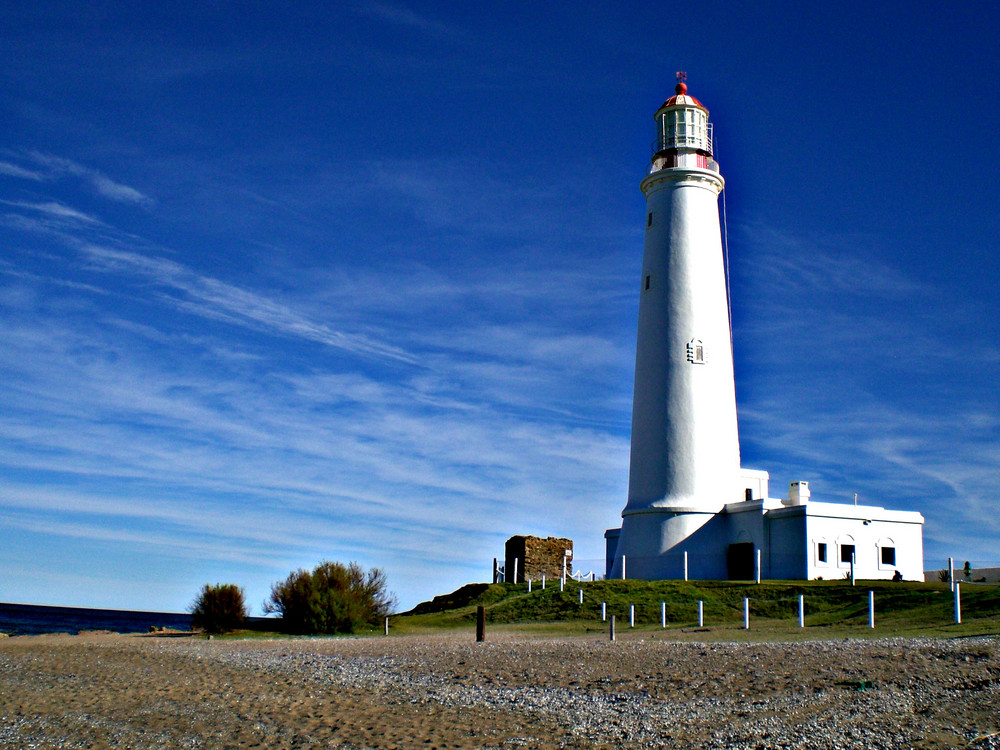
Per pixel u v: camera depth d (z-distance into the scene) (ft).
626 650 93.66
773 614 124.98
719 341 170.91
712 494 164.86
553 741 60.39
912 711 59.52
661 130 179.52
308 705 75.25
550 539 192.24
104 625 306.35
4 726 70.49
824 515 151.02
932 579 161.48
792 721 60.18
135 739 66.13
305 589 144.56
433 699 75.31
